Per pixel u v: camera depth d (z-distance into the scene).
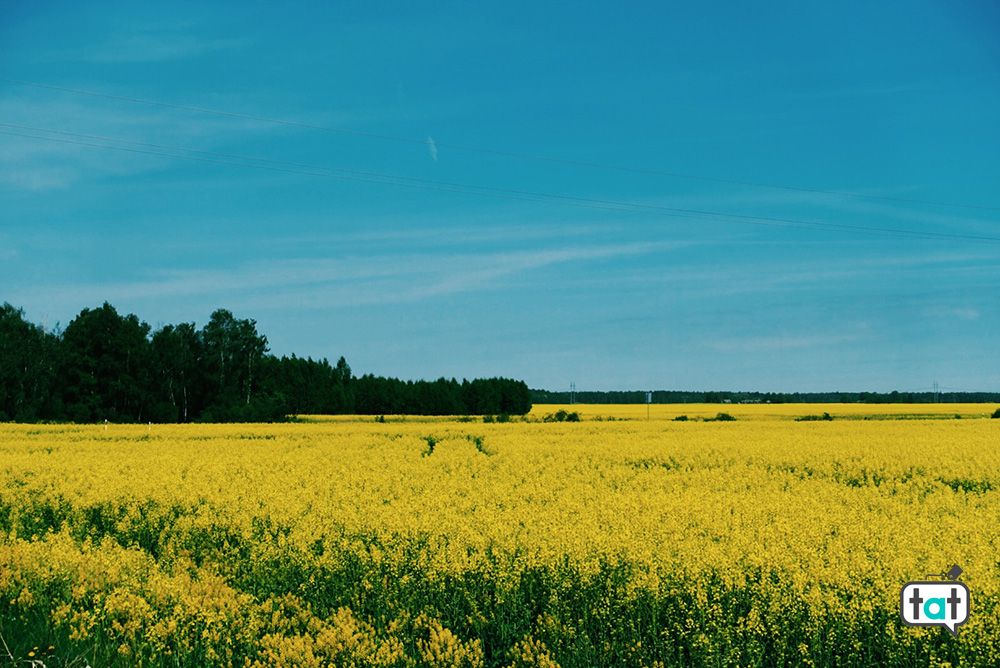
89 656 6.65
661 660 6.49
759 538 9.38
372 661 6.17
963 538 9.82
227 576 9.06
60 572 8.41
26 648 6.86
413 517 10.74
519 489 14.62
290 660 6.18
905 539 9.18
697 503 12.02
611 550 8.21
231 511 11.91
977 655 6.05
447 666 6.19
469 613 7.58
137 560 9.24
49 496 14.41
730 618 6.74
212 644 6.80
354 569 8.68
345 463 21.14
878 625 6.55
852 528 9.98
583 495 13.77
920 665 6.19
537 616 7.34
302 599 8.12
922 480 17.47
